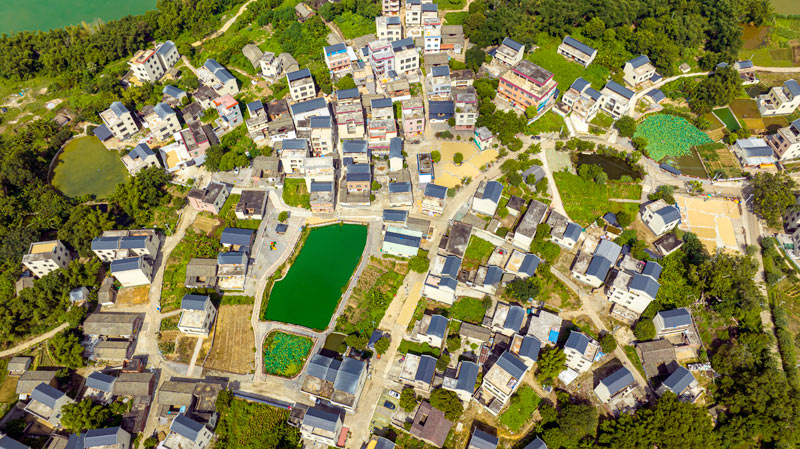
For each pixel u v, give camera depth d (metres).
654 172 189.62
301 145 188.75
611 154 193.12
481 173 189.00
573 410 129.88
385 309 157.12
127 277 159.50
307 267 170.50
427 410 135.88
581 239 168.38
